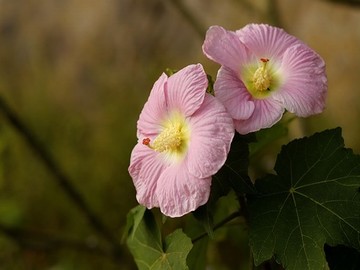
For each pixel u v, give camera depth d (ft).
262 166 5.19
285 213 2.12
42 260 6.12
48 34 7.59
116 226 6.64
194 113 2.10
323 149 2.18
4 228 4.90
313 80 2.18
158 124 2.19
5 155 6.54
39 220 6.64
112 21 7.44
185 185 2.05
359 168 2.14
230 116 2.07
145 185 2.16
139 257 2.37
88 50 7.46
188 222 2.42
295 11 6.66
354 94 6.35
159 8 7.28
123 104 7.20
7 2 7.72
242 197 2.29
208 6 6.89
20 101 7.42
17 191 6.64
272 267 2.30
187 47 7.12
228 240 4.89
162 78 2.20
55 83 7.45
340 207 2.11
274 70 2.22
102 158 6.95
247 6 4.66
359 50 6.42
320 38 6.55
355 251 2.17
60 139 7.13
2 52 7.64
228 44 2.21
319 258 2.07
